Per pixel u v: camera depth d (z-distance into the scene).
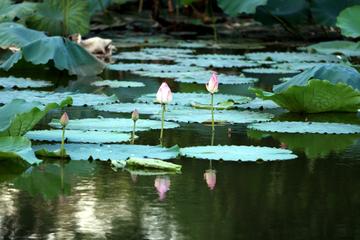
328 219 4.28
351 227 4.14
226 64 11.34
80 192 4.79
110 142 6.05
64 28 12.70
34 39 11.50
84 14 12.72
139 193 4.77
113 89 8.99
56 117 7.10
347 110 7.72
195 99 8.09
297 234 4.02
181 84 9.47
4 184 4.96
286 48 14.23
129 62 11.75
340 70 7.99
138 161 5.43
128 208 4.44
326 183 5.07
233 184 5.01
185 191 4.83
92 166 5.46
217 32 16.78
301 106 7.62
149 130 6.64
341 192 4.84
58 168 5.38
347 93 7.49
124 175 5.21
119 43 14.59
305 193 4.81
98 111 7.48
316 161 5.68
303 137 6.53
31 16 12.69
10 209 4.41
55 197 4.66
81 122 6.79
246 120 7.11
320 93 7.52
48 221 4.19
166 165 5.38
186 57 12.25
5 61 10.91
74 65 10.24
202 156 5.72
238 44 14.84
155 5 16.98
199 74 10.22
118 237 3.93
